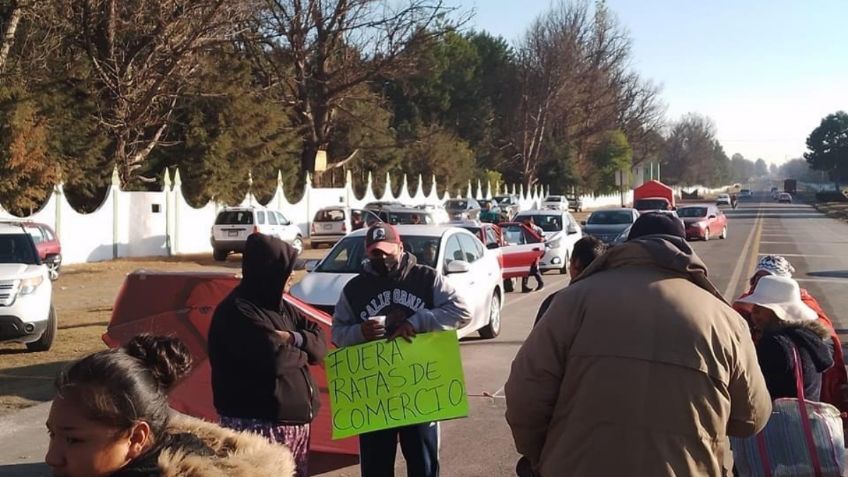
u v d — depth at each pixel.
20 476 6.52
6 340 11.17
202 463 2.48
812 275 22.34
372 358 4.85
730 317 2.99
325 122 48.53
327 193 45.06
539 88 83.88
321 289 10.58
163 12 31.70
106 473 2.28
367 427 4.81
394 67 46.88
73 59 34.91
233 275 6.24
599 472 2.82
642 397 2.83
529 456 3.20
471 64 89.00
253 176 45.47
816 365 4.30
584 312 3.00
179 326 6.32
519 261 19.47
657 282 3.00
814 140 166.50
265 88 44.09
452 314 4.93
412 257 5.14
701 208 38.41
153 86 33.56
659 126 121.75
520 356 3.11
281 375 4.18
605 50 93.44
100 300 18.14
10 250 12.08
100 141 34.91
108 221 29.81
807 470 4.07
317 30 46.34
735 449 4.24
